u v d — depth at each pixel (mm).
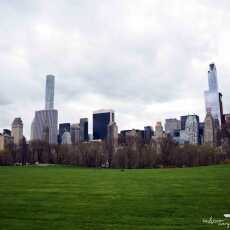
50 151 185875
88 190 33062
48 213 21219
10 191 32469
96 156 173625
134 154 165125
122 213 21156
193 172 55344
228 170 55500
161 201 25688
